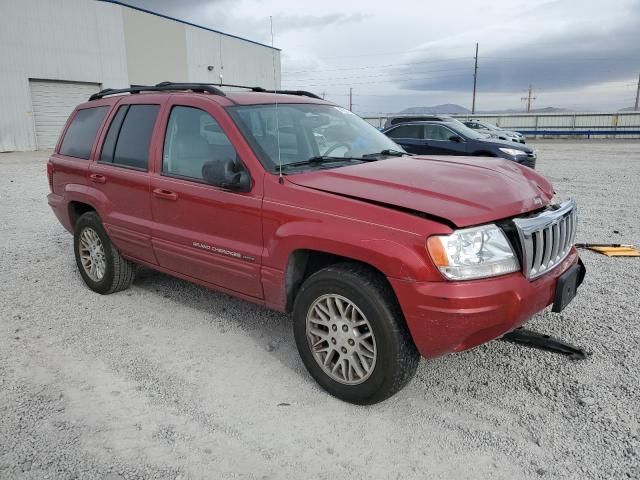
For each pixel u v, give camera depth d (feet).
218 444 9.29
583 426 9.60
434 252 8.98
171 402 10.59
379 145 14.46
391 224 9.43
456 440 9.33
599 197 34.60
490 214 9.45
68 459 8.87
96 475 8.50
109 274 16.17
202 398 10.74
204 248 12.64
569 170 52.34
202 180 12.69
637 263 19.19
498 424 9.75
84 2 86.07
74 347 13.07
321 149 13.08
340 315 10.36
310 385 11.23
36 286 17.58
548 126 140.26
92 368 11.99
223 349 12.92
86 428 9.73
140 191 14.25
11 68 77.20
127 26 93.71
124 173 14.74
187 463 8.80
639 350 12.37
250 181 11.56
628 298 15.65
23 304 15.97
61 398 10.73
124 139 15.26
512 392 10.81
